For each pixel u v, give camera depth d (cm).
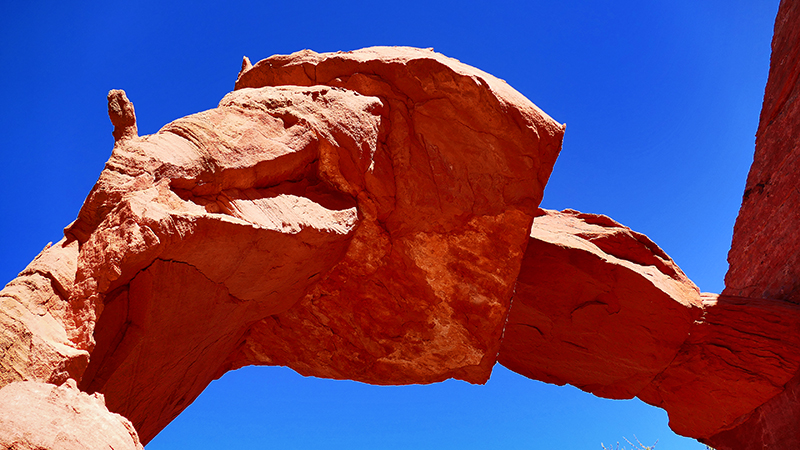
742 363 970
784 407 934
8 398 296
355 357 794
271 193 557
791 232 1088
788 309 975
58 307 411
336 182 632
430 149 701
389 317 762
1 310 383
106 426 317
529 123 703
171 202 456
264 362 820
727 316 984
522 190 721
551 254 990
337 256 684
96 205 439
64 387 339
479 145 707
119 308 452
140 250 418
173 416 651
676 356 1012
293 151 564
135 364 482
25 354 372
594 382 1112
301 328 775
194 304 516
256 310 648
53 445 275
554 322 1044
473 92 681
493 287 735
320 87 645
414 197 689
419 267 731
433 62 677
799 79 1162
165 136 493
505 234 722
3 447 262
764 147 1266
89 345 398
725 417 1007
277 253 555
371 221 680
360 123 641
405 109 700
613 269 984
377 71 693
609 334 1025
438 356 783
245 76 762
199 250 474
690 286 1047
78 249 440
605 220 1130
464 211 710
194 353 582
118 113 473
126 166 452
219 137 522
